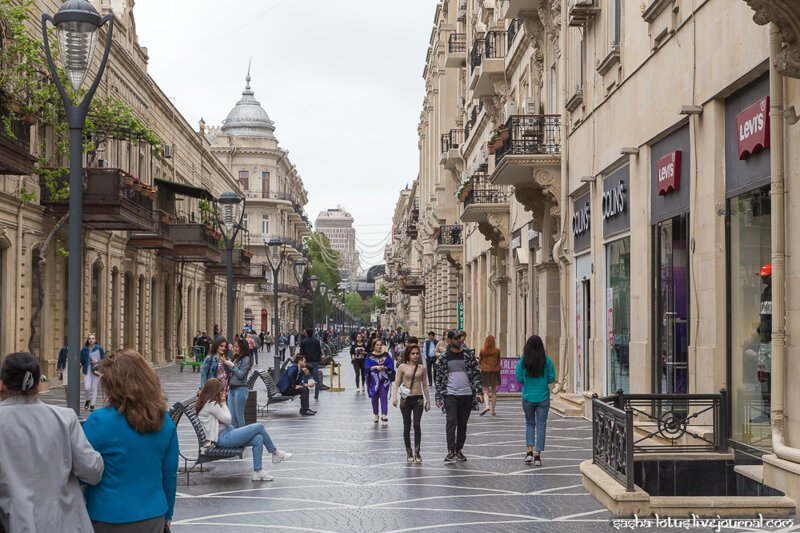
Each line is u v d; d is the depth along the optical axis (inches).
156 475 227.6
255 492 486.9
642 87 686.5
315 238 5275.6
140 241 1740.9
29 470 211.8
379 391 871.7
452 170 2165.4
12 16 1032.8
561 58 979.3
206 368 696.4
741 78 487.8
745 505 402.0
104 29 1469.0
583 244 916.0
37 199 1238.9
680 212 607.5
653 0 628.1
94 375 977.5
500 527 390.0
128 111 1261.1
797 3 393.4
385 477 531.8
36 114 1070.4
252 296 4005.9
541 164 991.6
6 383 216.4
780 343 432.5
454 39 2069.4
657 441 519.8
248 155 4156.0
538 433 579.5
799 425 418.0
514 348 1425.9
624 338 758.5
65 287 1385.3
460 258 2128.4
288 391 960.9
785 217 433.1
